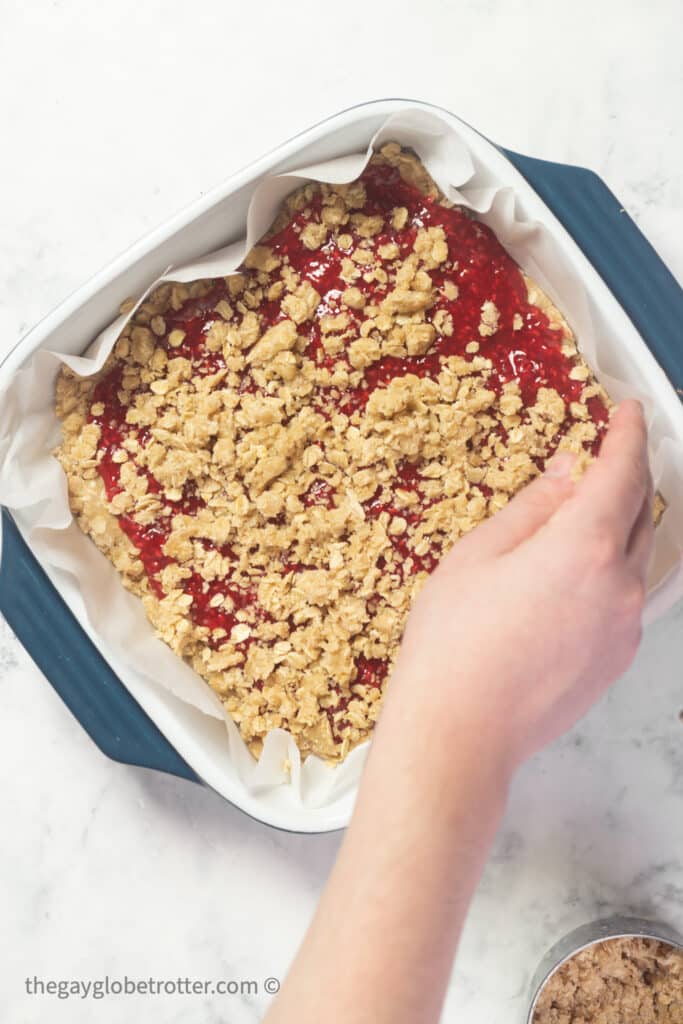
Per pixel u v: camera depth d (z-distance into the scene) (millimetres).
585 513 812
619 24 1362
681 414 1111
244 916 1411
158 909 1419
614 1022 1350
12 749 1418
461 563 843
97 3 1399
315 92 1377
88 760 1417
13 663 1410
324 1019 715
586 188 1171
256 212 1141
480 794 762
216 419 1182
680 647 1368
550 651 785
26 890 1429
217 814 1414
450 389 1154
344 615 1184
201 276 1154
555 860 1397
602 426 1168
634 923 1351
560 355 1169
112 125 1396
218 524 1194
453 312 1161
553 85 1364
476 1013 1398
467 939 1402
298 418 1180
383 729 789
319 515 1178
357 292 1154
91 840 1422
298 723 1195
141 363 1191
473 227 1160
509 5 1368
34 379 1161
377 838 753
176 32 1391
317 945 748
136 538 1207
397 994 721
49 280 1399
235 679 1198
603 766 1391
